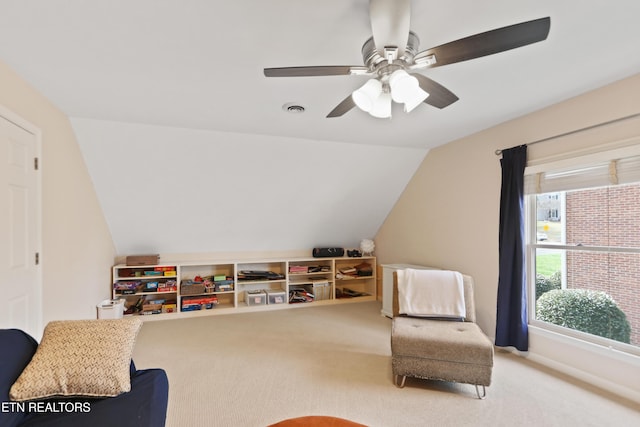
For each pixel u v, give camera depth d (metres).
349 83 2.29
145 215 4.11
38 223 2.34
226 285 4.59
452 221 3.88
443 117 3.05
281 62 2.00
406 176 4.60
